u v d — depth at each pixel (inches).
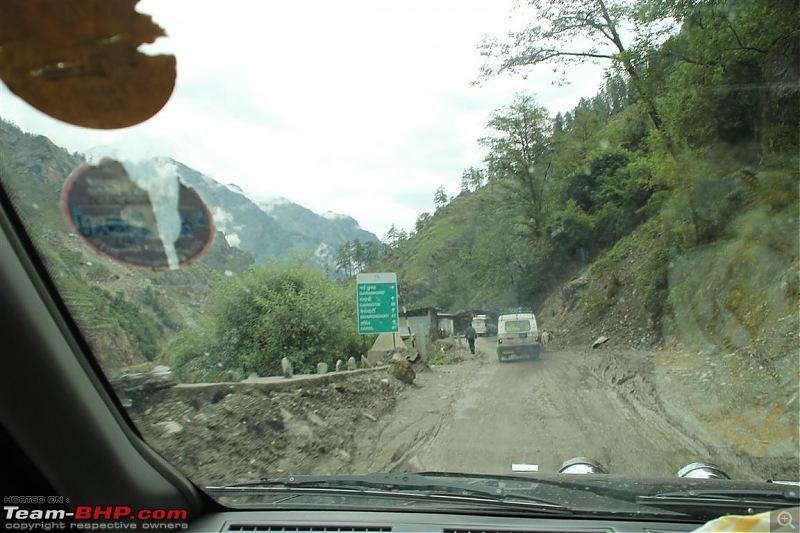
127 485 103.5
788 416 314.0
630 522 108.8
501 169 1384.1
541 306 1315.2
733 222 627.5
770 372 396.2
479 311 1726.1
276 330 480.7
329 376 477.1
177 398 274.5
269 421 323.6
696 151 661.3
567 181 1302.9
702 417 354.6
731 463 264.8
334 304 583.8
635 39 637.3
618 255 1040.2
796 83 517.7
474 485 133.3
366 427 385.7
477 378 658.2
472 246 1637.6
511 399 478.3
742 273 557.9
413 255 2036.2
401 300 1732.3
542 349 932.0
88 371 105.9
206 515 113.7
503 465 276.8
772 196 549.3
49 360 98.3
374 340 780.6
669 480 141.6
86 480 99.2
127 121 90.0
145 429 206.2
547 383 557.0
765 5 533.6
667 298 742.5
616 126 1289.4
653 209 985.5
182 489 111.8
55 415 97.5
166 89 88.1
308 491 127.5
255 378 426.6
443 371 770.2
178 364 311.4
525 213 1381.6
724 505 117.3
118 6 79.2
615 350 778.8
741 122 609.0
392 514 112.6
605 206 1190.3
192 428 257.0
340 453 314.3
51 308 103.4
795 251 491.8
